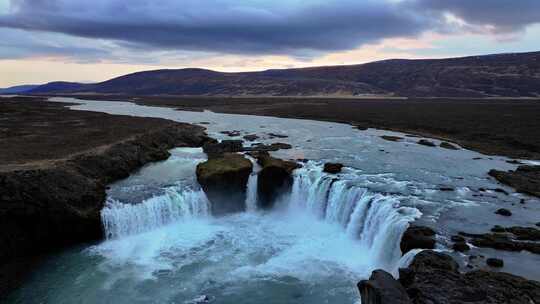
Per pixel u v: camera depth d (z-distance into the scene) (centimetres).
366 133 6212
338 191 2928
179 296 1972
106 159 3350
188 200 2945
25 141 4050
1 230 2192
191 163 3938
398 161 4028
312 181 3203
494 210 2567
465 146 4959
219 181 3039
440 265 1686
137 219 2673
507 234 2162
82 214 2458
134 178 3372
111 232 2578
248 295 1983
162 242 2583
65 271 2184
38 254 2359
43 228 2367
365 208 2664
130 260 2330
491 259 1830
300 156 4244
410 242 2064
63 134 4675
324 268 2272
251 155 4109
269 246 2569
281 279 2138
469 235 2145
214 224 2939
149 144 4369
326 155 4312
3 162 2834
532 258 1889
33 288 2014
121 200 2786
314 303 1912
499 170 3619
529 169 3550
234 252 2467
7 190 2272
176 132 5278
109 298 1944
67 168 2803
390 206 2512
